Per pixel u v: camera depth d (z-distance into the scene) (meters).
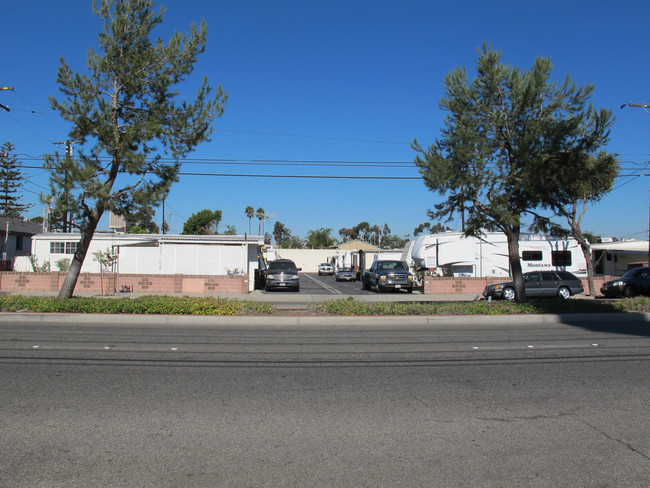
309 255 74.62
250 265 27.83
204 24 14.21
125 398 5.75
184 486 3.63
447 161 14.09
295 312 14.36
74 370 7.11
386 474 3.85
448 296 25.03
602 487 3.65
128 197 14.37
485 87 14.29
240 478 3.77
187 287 24.25
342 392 6.09
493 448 4.36
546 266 27.42
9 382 6.41
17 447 4.31
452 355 8.48
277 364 7.68
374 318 13.13
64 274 23.89
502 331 11.62
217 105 14.44
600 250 33.56
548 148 13.62
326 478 3.77
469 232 15.38
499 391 6.16
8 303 13.70
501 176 13.70
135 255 26.72
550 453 4.26
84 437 4.55
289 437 4.60
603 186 21.36
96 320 12.91
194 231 57.75
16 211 50.75
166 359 7.98
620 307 14.62
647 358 8.23
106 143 13.23
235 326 12.41
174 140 14.05
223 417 5.13
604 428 4.86
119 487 3.61
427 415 5.24
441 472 3.89
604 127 13.40
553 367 7.53
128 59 13.59
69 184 12.80
